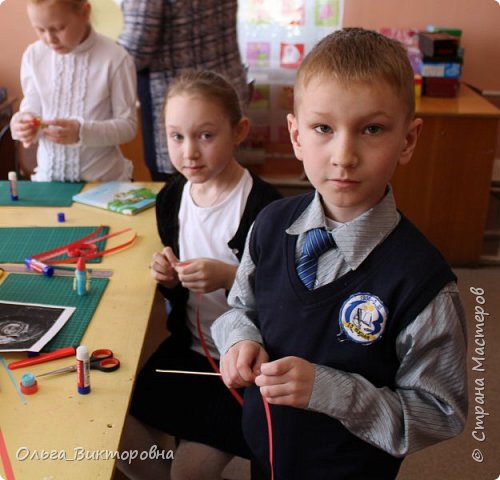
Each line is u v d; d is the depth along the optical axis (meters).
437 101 3.26
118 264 1.50
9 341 1.14
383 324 0.94
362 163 0.86
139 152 3.48
